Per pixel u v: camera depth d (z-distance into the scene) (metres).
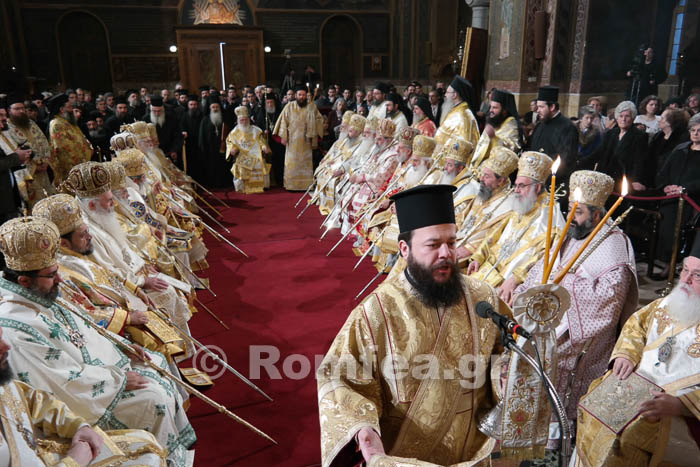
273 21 18.97
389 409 1.80
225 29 18.27
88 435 2.03
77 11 17.47
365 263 6.07
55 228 2.33
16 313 2.24
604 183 2.74
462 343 1.75
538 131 5.69
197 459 2.90
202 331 4.43
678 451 2.04
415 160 5.50
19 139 6.38
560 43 10.23
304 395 3.53
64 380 2.26
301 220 8.06
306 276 5.69
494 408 1.82
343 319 4.64
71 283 2.80
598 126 6.54
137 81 18.34
